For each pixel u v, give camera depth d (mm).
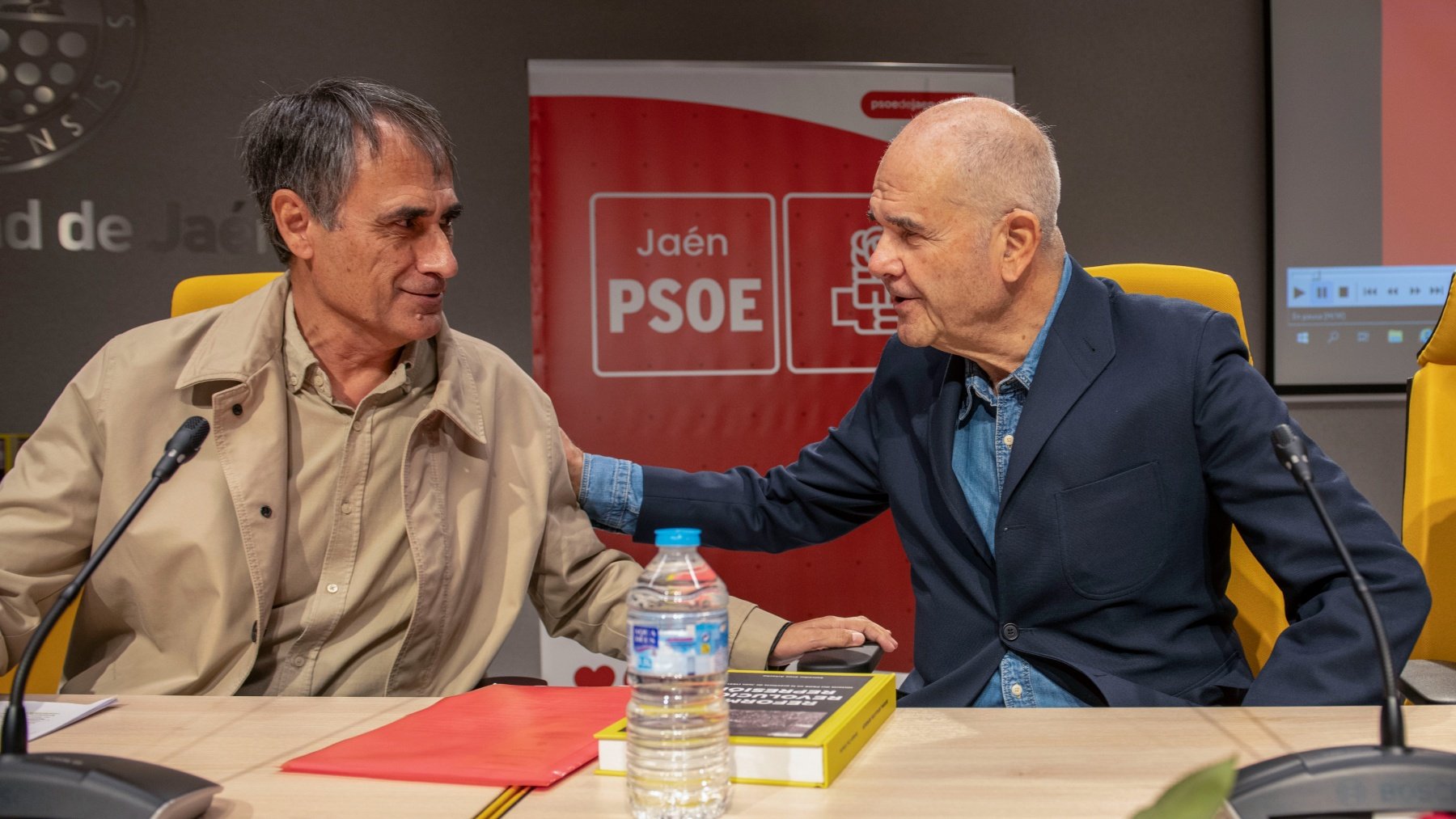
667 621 800
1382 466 3477
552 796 842
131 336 1429
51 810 768
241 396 1358
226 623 1330
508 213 3406
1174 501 1354
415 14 3363
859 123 3326
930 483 1491
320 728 1048
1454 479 1635
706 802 792
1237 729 983
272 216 1373
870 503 1664
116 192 3285
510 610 1468
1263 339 3502
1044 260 1381
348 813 814
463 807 821
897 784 853
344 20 3346
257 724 1066
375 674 1418
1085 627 1382
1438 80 3389
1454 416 1661
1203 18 3518
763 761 861
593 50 3414
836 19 3469
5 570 1294
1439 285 3400
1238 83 3518
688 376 3301
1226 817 729
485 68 3389
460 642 1471
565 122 3246
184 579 1333
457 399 1444
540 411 1591
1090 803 801
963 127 1330
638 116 3270
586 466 1649
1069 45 3506
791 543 1687
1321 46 3404
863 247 3348
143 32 3291
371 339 1406
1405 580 1166
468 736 994
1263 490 1276
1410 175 3396
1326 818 724
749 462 3324
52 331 3268
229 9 3311
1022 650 1381
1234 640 1433
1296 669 1144
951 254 1328
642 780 816
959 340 1397
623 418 3283
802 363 3336
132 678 1349
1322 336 3420
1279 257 3424
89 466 1356
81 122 3270
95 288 3283
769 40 3453
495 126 3395
